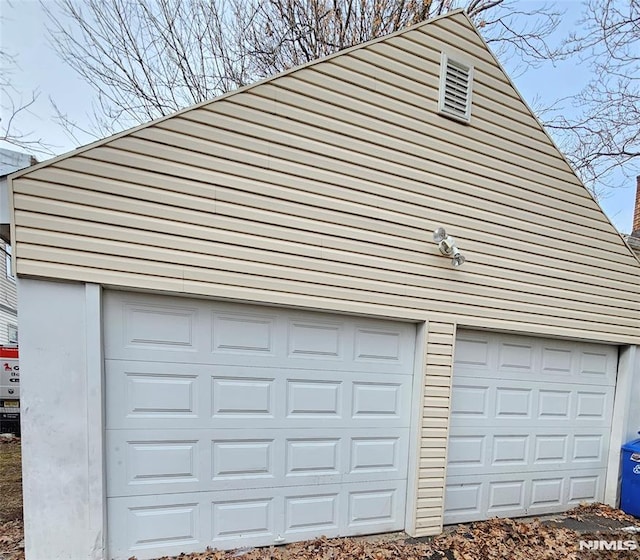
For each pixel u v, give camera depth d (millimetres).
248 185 2939
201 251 2824
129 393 2789
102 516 2631
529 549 3420
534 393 4258
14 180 2418
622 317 4531
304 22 8211
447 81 3578
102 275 2600
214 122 2846
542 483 4316
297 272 3088
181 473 2926
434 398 3582
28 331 2479
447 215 3613
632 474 4355
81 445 2580
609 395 4684
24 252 2441
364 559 3049
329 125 3170
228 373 3047
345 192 3230
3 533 3184
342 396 3393
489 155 3789
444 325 3617
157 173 2715
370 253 3322
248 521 3113
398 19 8086
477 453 3982
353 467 3430
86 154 2562
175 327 2900
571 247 4223
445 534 3592
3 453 5762
